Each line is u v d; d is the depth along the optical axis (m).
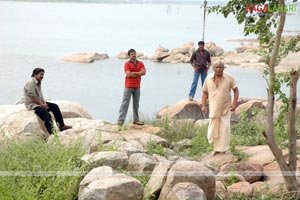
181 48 39.81
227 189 7.82
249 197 7.65
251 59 36.75
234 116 14.48
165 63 36.44
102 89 22.62
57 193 6.43
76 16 140.75
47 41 55.41
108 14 163.88
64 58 35.00
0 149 7.77
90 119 13.64
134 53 13.18
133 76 12.98
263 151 10.42
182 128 12.71
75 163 7.43
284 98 7.42
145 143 10.99
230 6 7.30
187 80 26.59
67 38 61.69
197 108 15.14
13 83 23.73
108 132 11.04
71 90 22.16
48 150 7.55
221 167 9.27
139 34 73.69
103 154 7.62
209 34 80.06
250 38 72.06
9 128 11.23
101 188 6.26
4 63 32.09
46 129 11.61
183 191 6.40
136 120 13.15
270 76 7.26
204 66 16.70
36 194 6.30
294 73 7.28
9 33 67.94
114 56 40.06
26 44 50.00
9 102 19.34
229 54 41.81
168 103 19.62
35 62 33.31
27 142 8.20
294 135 7.46
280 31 6.97
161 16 161.75
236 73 30.45
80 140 8.70
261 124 12.55
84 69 30.42
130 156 8.00
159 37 68.94
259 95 22.42
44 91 21.77
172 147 11.41
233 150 10.49
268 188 7.88
